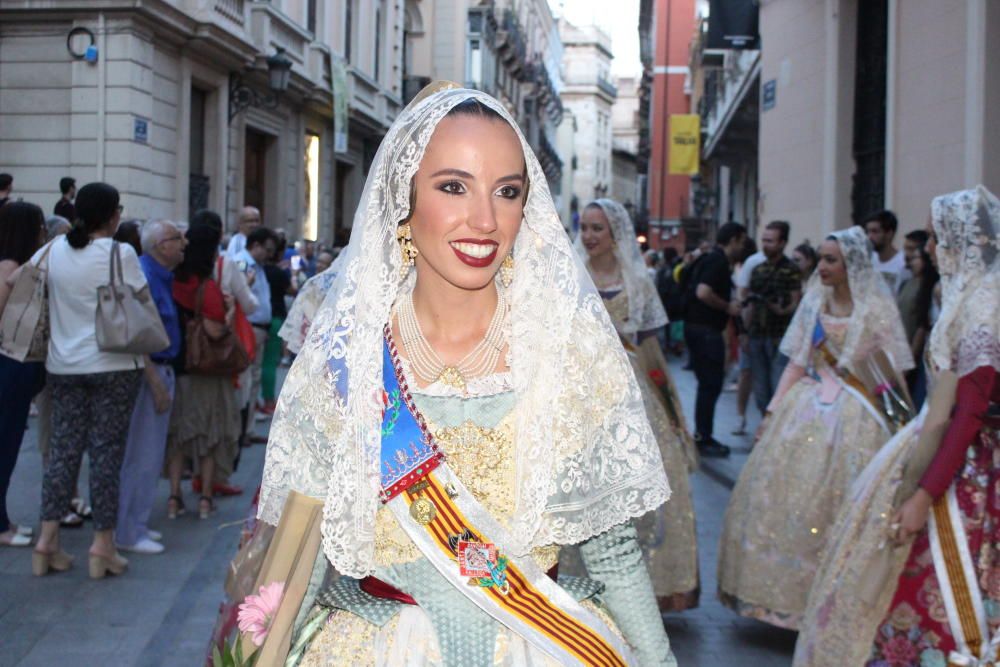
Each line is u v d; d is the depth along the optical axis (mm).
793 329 5078
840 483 4617
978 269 3346
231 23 16688
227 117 17781
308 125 22891
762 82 15148
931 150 9531
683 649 4605
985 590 3371
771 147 14750
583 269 1932
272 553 1886
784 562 4617
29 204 5621
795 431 4805
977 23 8625
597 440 1898
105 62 14164
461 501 1787
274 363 10500
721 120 23516
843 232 4938
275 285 10188
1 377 5633
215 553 5883
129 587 5250
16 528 5988
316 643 1860
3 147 14438
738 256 11078
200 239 6430
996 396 3375
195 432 6574
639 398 1938
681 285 17891
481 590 1774
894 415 4758
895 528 3354
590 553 1949
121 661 4289
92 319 5188
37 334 5531
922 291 6516
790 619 4590
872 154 11547
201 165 17359
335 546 1794
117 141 14258
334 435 1852
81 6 13930
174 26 14961
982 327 3262
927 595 3418
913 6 9930
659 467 1919
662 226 39781
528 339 1878
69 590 5180
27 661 4270
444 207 1826
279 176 21031
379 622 1808
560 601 1813
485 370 1880
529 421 1828
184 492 7465
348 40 25484
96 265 5141
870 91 11602
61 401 5312
